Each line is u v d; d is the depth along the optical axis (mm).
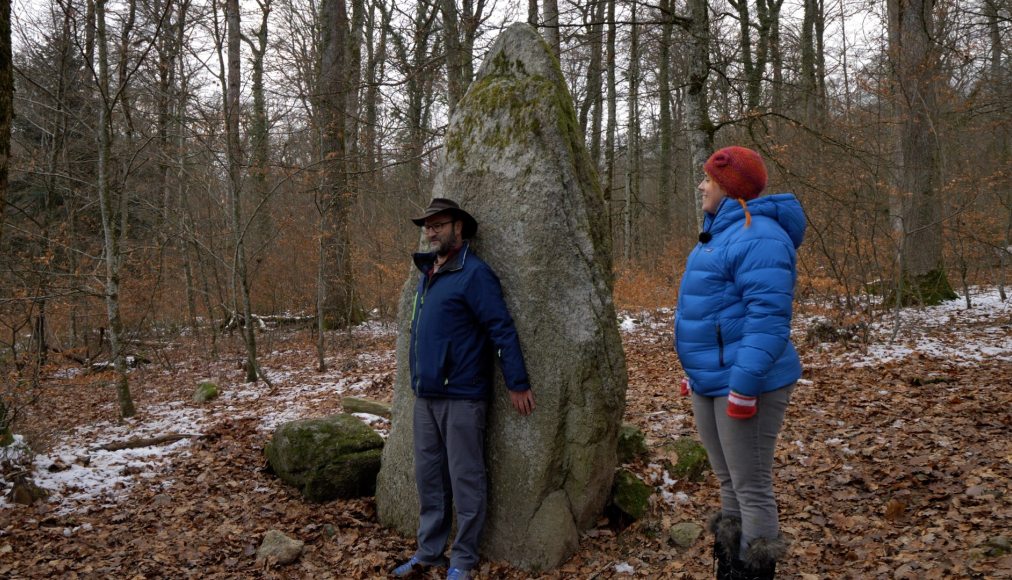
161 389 8750
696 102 9250
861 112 9586
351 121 11805
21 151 10398
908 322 8938
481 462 3137
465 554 3092
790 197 2375
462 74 10609
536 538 3164
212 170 9633
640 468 4094
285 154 9266
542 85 3326
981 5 10547
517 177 3270
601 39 13562
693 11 9047
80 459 4781
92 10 7129
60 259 9766
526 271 3199
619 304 10984
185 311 12906
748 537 2332
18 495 4031
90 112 9141
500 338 3012
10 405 5207
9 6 2928
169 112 9648
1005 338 7355
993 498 3287
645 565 3148
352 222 11938
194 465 4805
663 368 7750
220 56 7996
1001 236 10586
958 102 9891
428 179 12688
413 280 3764
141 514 3951
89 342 10789
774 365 2275
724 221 2393
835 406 5410
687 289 2453
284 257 12289
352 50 13078
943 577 2643
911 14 9805
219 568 3338
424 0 10531
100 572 3242
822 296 10398
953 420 4633
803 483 3934
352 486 4090
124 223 10117
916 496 3529
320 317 9211
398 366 3799
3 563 3307
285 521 3842
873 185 8250
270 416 6375
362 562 3330
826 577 2871
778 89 13352
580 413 3191
